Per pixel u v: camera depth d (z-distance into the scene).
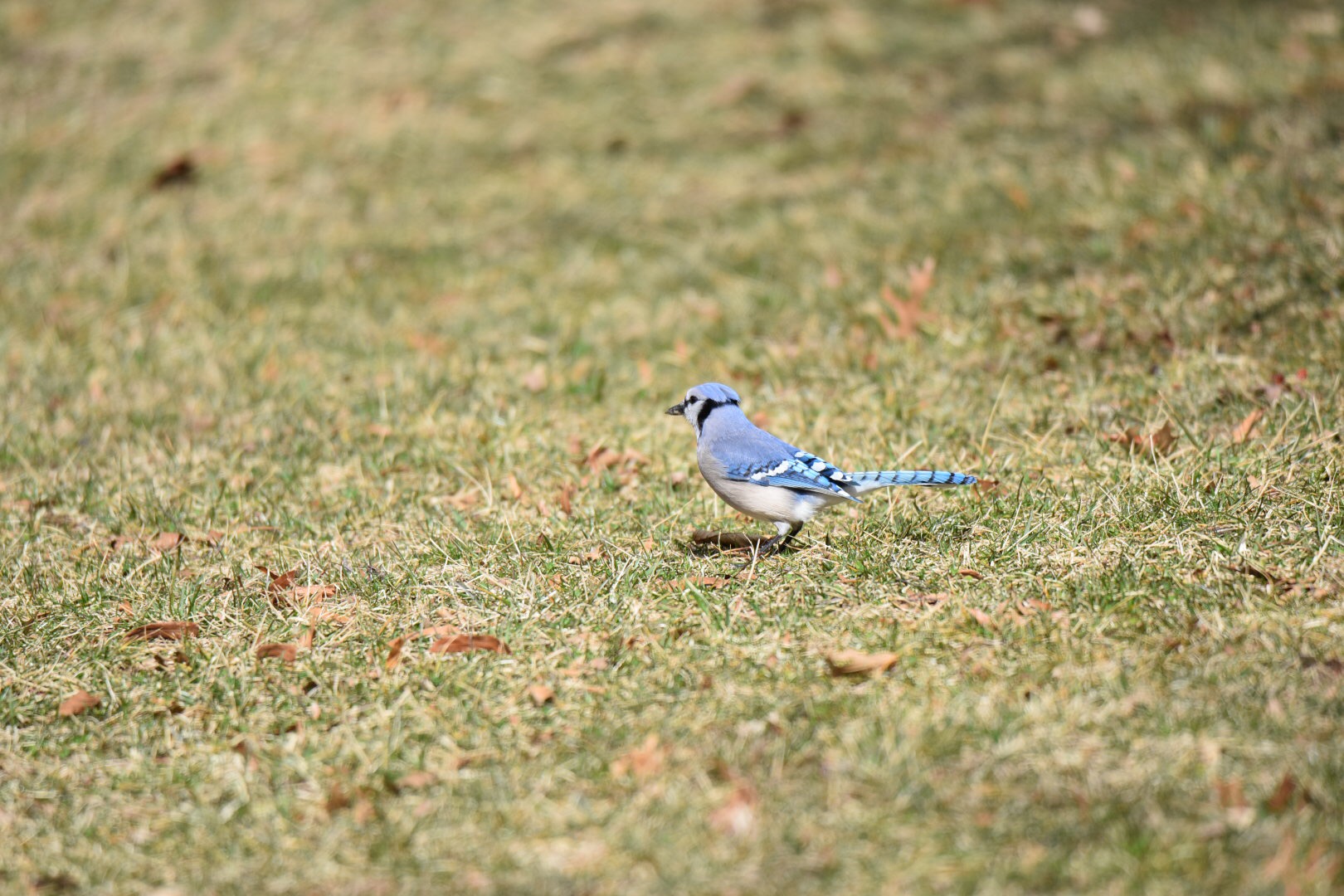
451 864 6.39
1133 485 9.91
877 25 21.09
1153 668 7.48
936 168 17.11
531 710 7.74
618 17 22.12
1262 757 6.56
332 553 10.00
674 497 10.81
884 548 9.39
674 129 19.19
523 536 10.12
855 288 14.65
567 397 13.20
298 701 8.05
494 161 18.91
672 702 7.61
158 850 6.75
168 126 20.23
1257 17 19.80
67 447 12.55
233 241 17.41
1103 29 20.25
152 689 8.28
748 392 13.07
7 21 23.47
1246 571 8.55
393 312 15.51
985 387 12.34
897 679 7.64
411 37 22.14
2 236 17.72
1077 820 6.23
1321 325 12.12
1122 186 15.52
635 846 6.34
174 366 14.35
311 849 6.64
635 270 16.05
